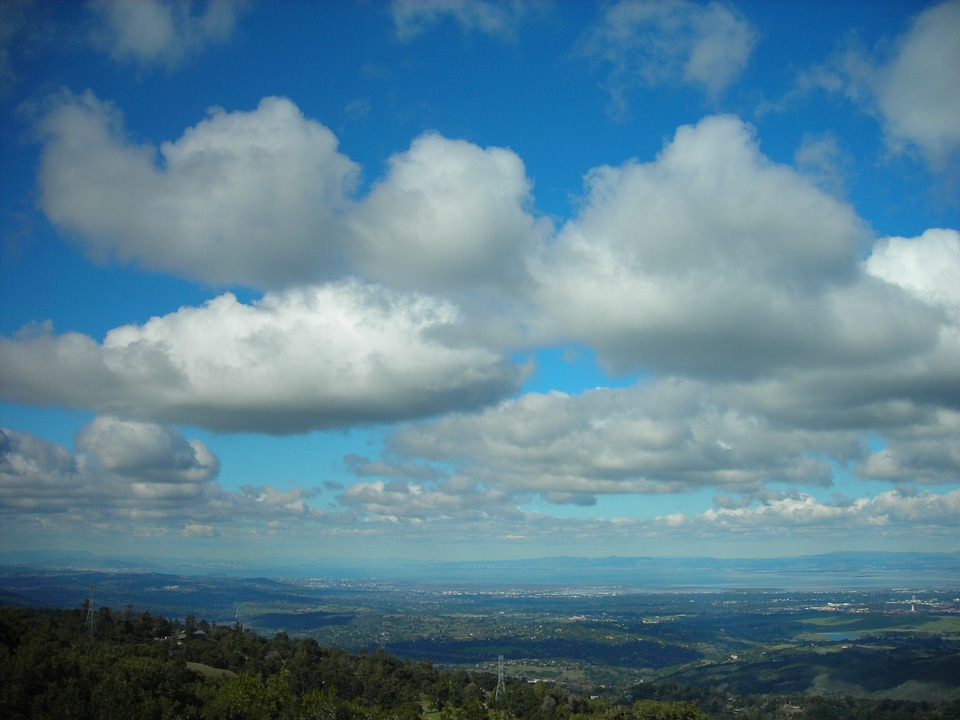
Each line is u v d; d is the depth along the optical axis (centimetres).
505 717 11475
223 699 8550
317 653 14712
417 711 11588
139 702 7444
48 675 7481
